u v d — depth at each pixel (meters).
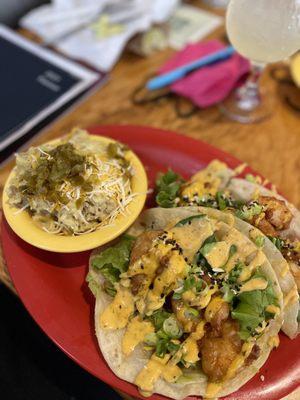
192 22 0.45
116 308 0.25
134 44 0.41
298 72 0.37
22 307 0.35
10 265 0.27
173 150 0.33
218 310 0.24
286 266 0.25
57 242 0.25
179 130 0.35
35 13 0.44
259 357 0.24
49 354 0.33
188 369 0.24
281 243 0.27
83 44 0.41
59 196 0.26
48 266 0.27
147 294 0.25
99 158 0.28
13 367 0.33
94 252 0.27
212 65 0.39
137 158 0.30
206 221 0.26
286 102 0.37
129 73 0.39
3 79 0.37
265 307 0.24
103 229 0.26
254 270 0.25
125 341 0.24
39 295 0.26
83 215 0.26
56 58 0.39
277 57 0.31
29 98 0.36
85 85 0.37
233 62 0.38
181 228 0.26
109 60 0.40
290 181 0.32
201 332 0.24
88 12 0.43
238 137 0.35
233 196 0.29
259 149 0.34
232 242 0.25
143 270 0.25
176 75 0.38
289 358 0.24
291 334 0.25
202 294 0.24
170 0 0.43
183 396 0.23
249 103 0.37
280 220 0.27
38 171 0.27
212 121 0.36
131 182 0.28
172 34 0.43
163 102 0.37
